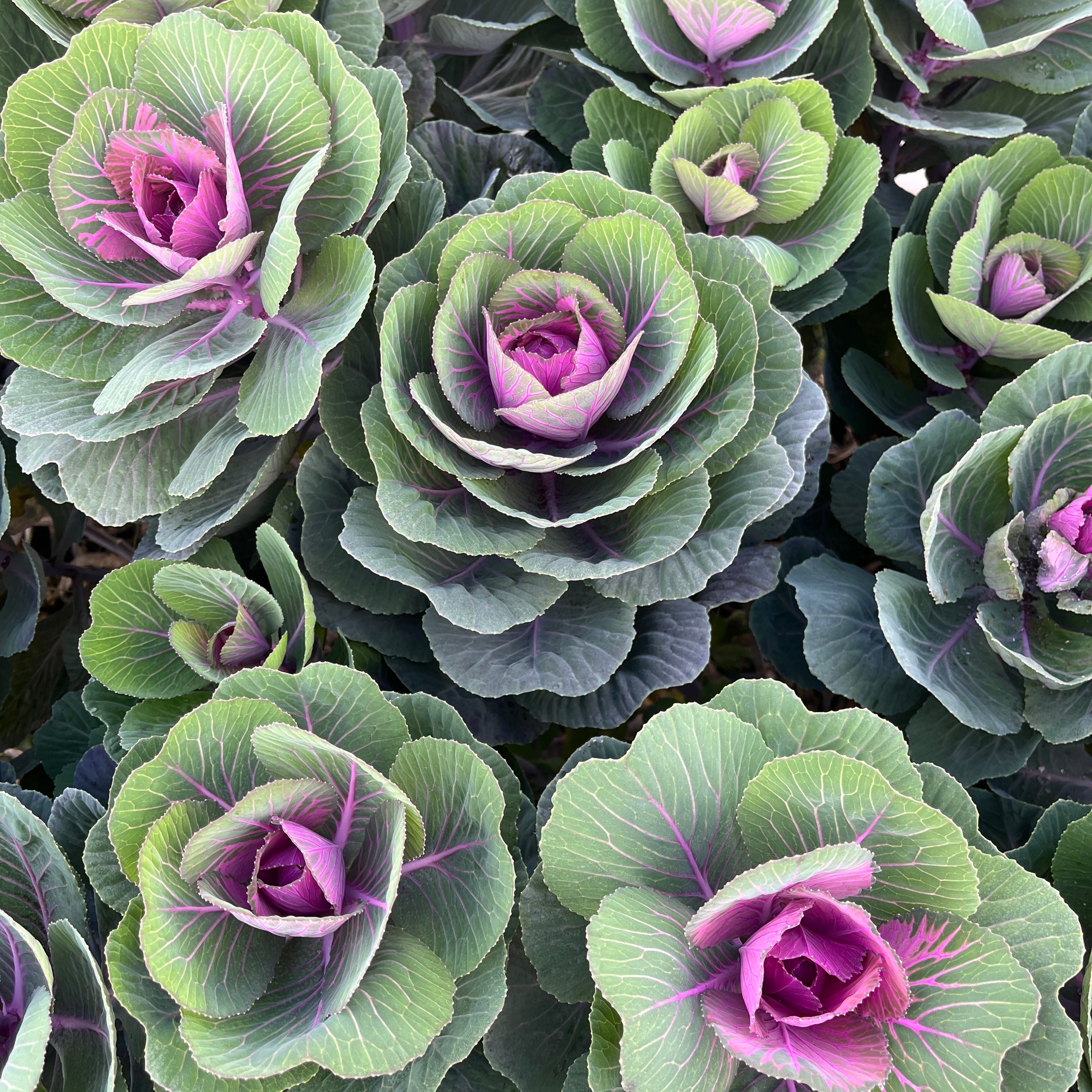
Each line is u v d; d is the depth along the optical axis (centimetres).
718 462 86
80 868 83
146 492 90
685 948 71
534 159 110
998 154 100
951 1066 69
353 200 89
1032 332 95
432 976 71
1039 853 83
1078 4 104
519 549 83
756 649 120
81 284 86
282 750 73
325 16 104
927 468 93
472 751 76
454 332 82
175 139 83
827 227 100
